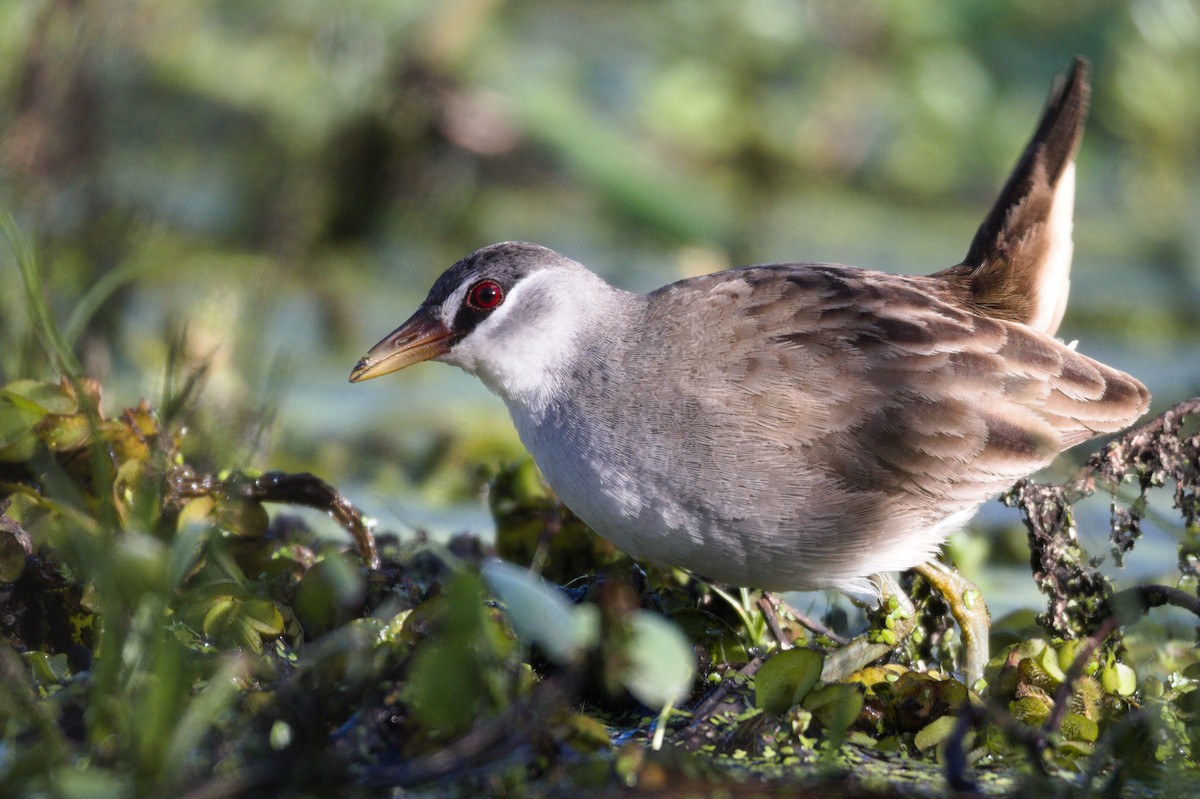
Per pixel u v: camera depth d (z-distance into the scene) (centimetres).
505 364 962
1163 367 1616
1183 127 2117
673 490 890
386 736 688
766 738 751
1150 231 2089
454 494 1269
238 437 1143
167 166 1766
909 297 945
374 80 1873
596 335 935
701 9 2117
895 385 903
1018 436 912
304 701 681
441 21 1897
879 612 888
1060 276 1019
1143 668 831
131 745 642
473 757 634
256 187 1816
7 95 1460
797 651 757
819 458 888
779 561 897
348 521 898
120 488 840
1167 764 708
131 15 1605
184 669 677
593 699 809
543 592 673
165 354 1350
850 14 2111
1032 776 693
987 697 803
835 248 1922
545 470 946
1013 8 2166
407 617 760
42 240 1376
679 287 953
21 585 773
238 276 1612
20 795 626
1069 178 1015
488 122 1891
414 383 1614
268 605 773
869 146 2125
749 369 898
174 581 712
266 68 1880
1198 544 824
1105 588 873
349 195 1853
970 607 911
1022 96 2153
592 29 2392
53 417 835
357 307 1719
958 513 928
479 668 668
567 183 1925
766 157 2086
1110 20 2152
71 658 755
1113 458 879
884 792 667
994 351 926
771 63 2108
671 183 1961
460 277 983
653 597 880
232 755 669
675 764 682
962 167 2138
